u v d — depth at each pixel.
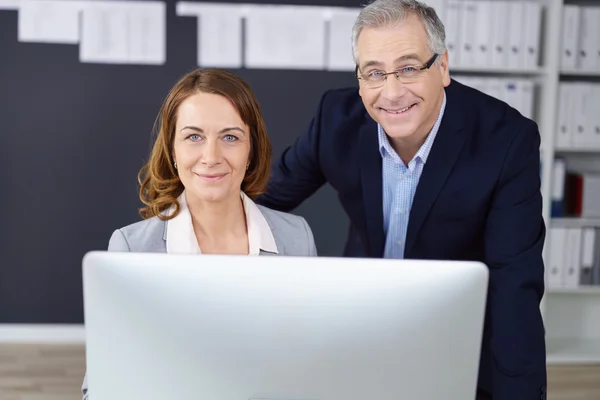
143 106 4.29
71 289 4.41
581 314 4.47
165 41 4.24
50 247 4.37
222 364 1.11
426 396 1.13
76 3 4.18
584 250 4.11
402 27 1.64
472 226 1.88
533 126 1.87
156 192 1.62
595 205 4.15
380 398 1.13
